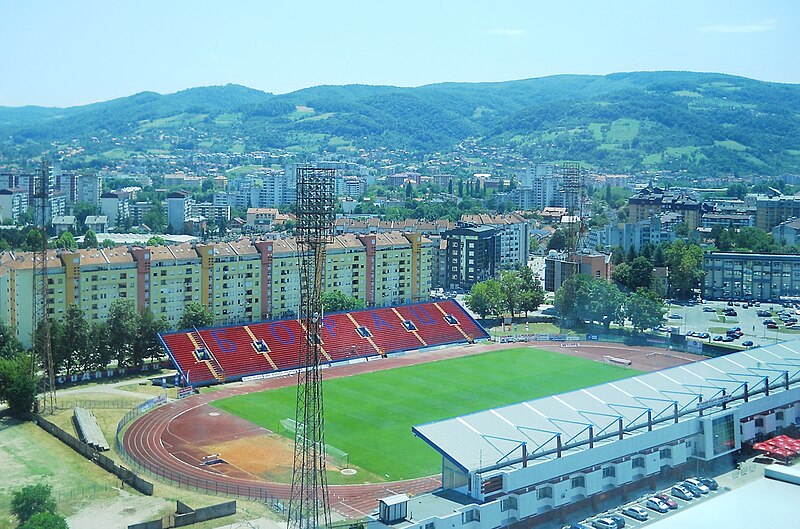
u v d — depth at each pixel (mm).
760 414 199750
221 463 193875
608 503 166375
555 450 160375
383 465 194750
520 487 151875
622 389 191000
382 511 141625
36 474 182750
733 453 193500
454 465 154750
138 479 174500
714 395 193875
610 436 170500
